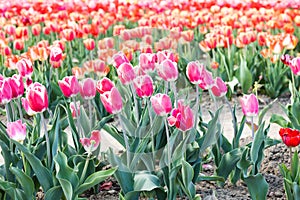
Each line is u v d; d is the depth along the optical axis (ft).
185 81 7.46
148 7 18.38
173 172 7.12
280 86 12.03
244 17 13.97
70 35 12.02
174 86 7.04
